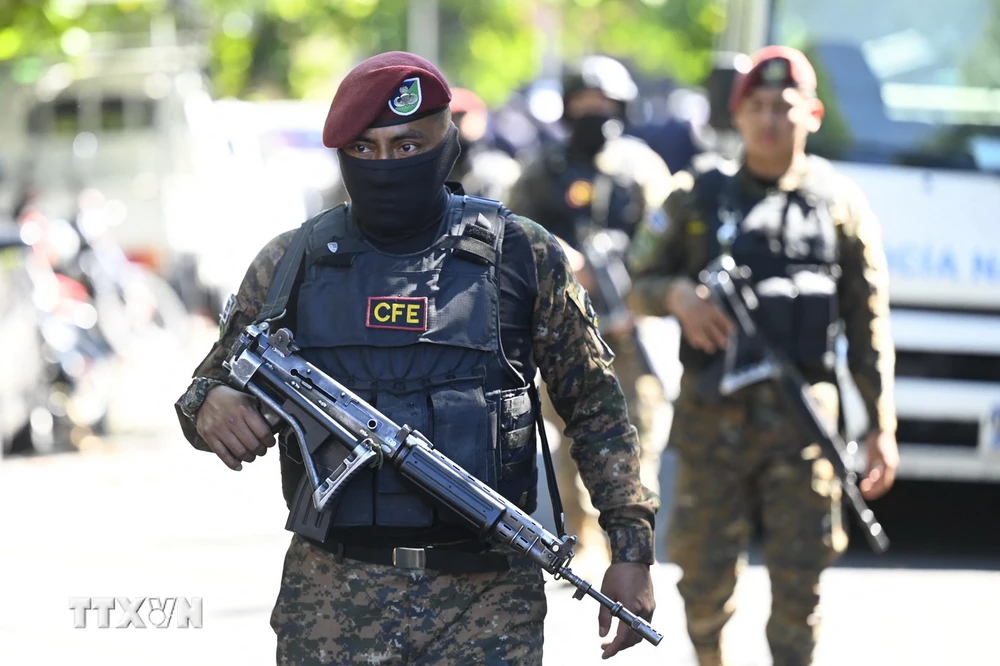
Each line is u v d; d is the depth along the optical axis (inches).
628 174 743.1
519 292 347.6
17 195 1437.0
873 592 732.7
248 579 717.9
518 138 1583.4
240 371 341.4
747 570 767.7
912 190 799.1
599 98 736.3
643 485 354.0
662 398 732.0
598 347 354.6
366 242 347.3
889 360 537.3
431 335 339.0
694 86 3127.5
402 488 334.0
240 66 2687.0
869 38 842.2
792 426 520.4
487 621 337.4
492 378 341.7
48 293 1089.4
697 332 521.7
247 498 927.7
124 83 1829.5
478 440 336.5
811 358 526.3
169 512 879.7
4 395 1035.3
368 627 335.0
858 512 522.6
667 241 548.7
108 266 1224.2
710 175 544.7
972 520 904.9
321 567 340.2
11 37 1430.9
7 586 697.0
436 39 3095.5
